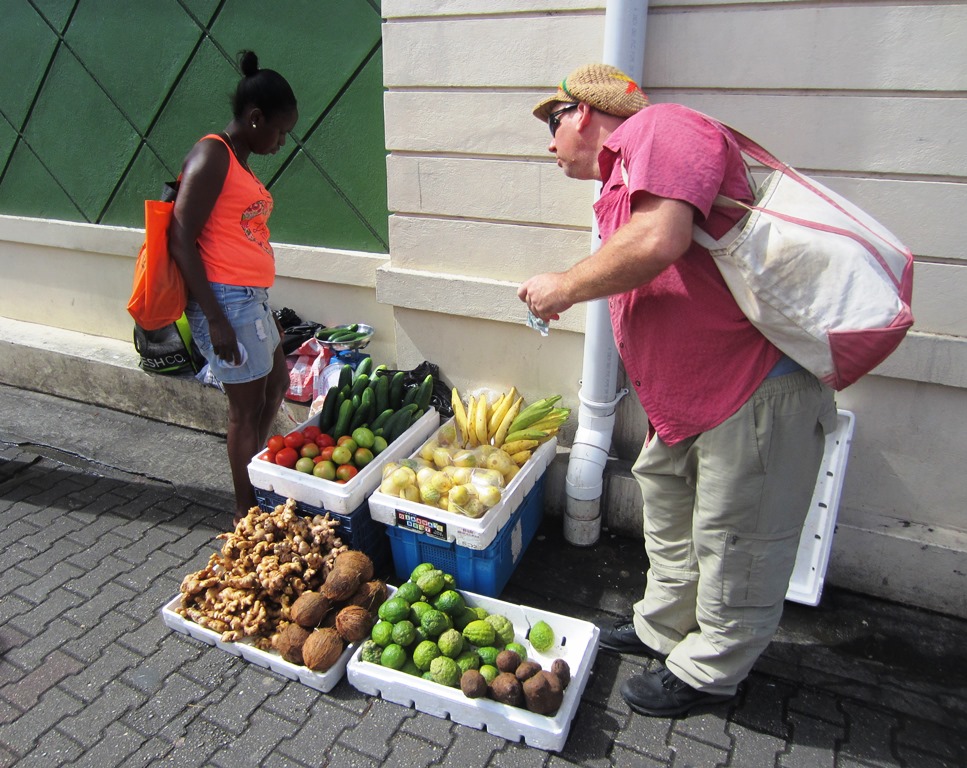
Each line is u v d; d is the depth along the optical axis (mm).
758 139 2627
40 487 3865
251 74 2814
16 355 4934
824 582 2891
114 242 4508
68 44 4273
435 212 3318
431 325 3541
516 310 3256
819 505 2764
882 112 2438
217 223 2848
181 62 3959
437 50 3035
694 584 2398
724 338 1929
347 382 3312
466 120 3094
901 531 2797
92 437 4363
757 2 2479
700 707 2463
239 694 2557
